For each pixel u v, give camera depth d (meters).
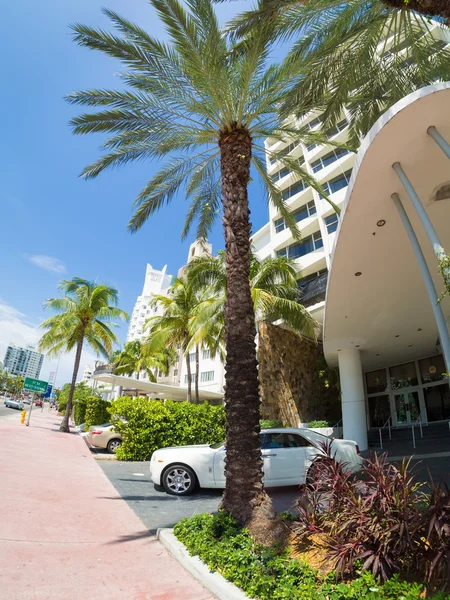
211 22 7.58
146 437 13.99
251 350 6.21
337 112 9.62
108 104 9.67
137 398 15.00
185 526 5.31
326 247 24.19
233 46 7.66
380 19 8.19
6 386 112.62
